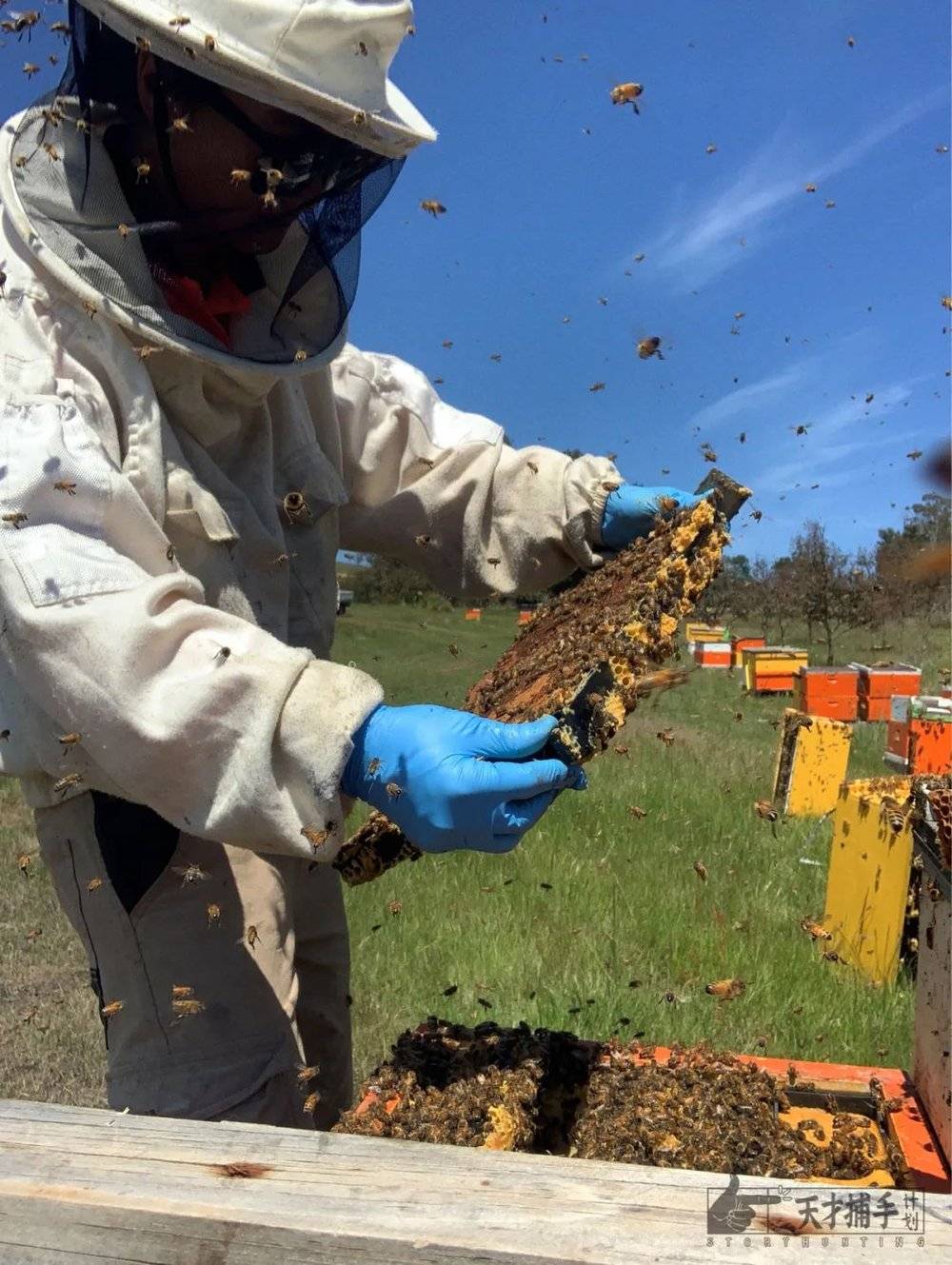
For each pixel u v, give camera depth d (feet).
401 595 46.70
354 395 9.47
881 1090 7.36
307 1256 3.52
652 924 17.80
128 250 6.84
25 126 7.14
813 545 88.63
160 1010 7.64
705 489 7.68
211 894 7.67
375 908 19.01
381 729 5.93
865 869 16.99
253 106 6.75
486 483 9.72
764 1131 6.77
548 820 24.75
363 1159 3.93
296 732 5.81
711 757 35.58
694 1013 14.39
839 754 27.96
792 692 59.47
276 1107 7.79
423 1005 15.05
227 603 7.51
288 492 8.44
